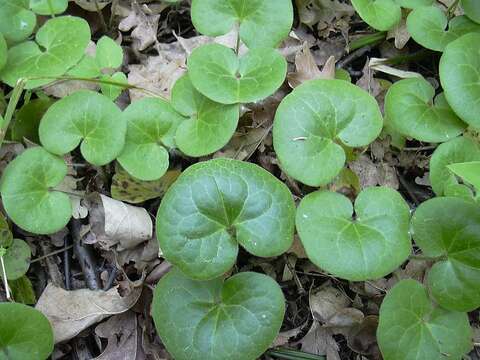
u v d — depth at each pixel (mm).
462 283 254
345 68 357
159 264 291
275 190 250
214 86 282
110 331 281
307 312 297
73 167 306
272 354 283
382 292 294
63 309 277
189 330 244
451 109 302
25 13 311
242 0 302
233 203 245
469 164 238
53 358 274
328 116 267
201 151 279
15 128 303
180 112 290
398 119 299
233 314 245
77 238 296
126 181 296
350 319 291
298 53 329
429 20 323
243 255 297
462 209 254
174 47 349
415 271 298
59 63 292
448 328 259
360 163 323
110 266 296
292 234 247
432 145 329
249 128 316
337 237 245
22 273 279
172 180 301
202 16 304
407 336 253
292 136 263
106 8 359
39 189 269
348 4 366
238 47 319
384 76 354
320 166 261
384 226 251
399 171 331
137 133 285
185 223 241
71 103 278
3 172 277
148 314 283
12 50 300
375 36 357
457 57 295
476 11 324
